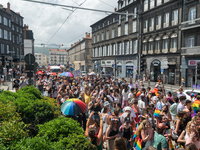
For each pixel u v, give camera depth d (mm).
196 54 20797
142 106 7504
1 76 20000
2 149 3088
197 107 7152
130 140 5004
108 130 4789
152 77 28641
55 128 3936
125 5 36406
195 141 4340
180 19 23234
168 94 8852
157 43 27734
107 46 44250
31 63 9711
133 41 33750
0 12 42281
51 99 8422
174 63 24312
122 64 37469
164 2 26031
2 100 5641
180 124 5258
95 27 50844
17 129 3754
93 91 9648
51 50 161000
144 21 30422
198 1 20906
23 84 13836
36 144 3188
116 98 9836
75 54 87875
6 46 45375
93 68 52844
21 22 59156
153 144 4145
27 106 5465
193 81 22094
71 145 3475
